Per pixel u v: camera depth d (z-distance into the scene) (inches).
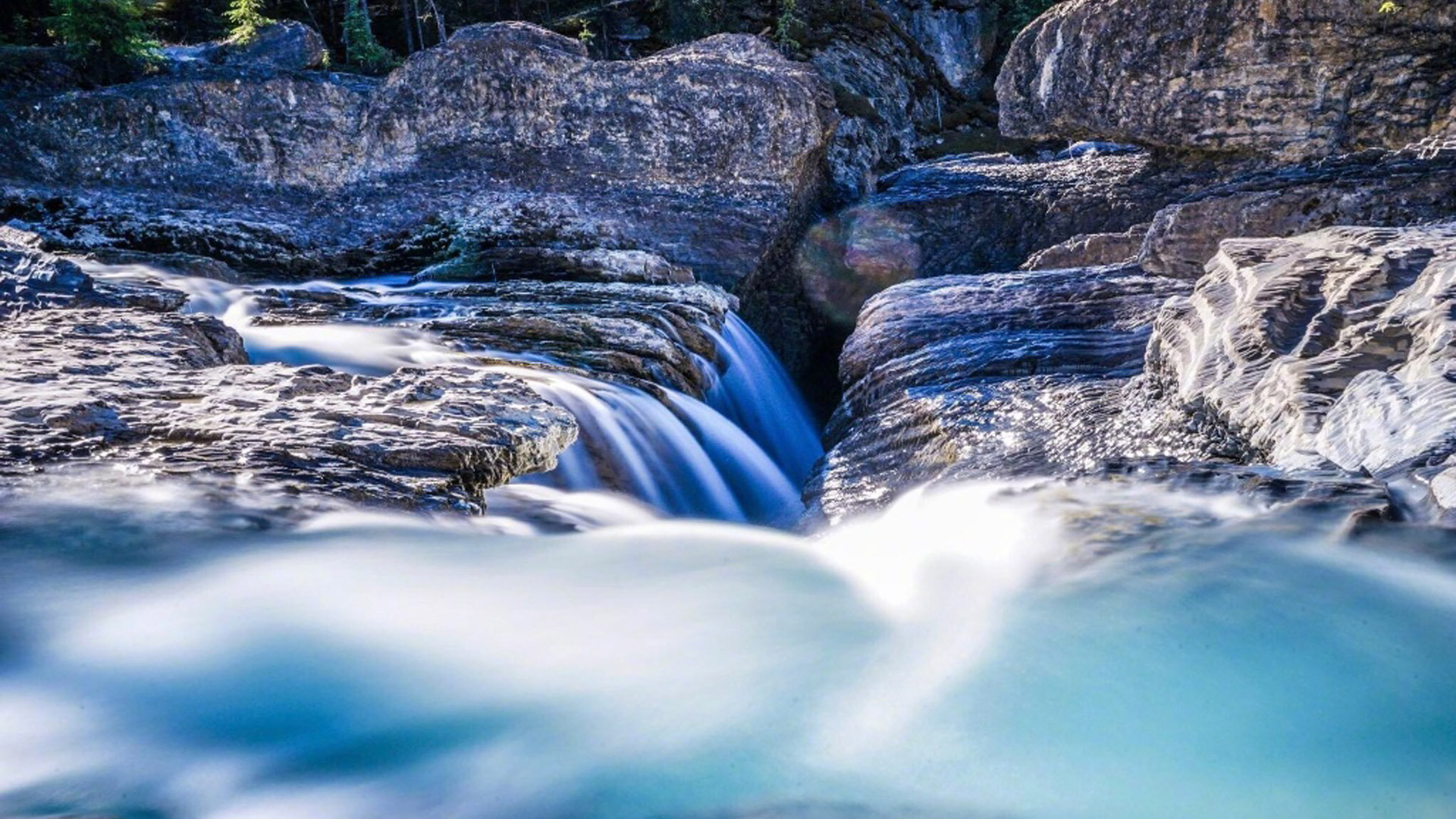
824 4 1080.2
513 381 209.3
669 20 1208.2
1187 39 623.5
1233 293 265.3
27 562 121.0
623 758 90.8
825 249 692.7
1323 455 165.8
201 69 611.5
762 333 653.3
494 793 88.1
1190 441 231.8
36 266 279.9
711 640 111.0
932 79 1149.7
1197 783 81.1
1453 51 579.8
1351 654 91.8
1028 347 362.0
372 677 105.7
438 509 149.3
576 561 136.0
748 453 378.3
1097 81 653.9
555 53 633.6
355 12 1096.2
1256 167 634.2
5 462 144.4
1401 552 108.7
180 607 115.9
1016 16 1576.0
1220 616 97.6
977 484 141.9
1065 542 115.0
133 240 518.3
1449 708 86.7
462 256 542.3
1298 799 79.3
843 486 324.8
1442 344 176.4
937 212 694.5
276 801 89.0
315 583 123.3
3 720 96.8
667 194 630.5
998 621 101.3
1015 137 717.3
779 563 135.3
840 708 93.4
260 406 177.2
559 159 629.3
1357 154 487.8
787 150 650.2
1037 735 85.7
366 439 164.7
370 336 358.3
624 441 321.7
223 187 577.0
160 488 141.6
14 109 546.0
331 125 603.2
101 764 92.4
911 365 375.9
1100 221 663.1
